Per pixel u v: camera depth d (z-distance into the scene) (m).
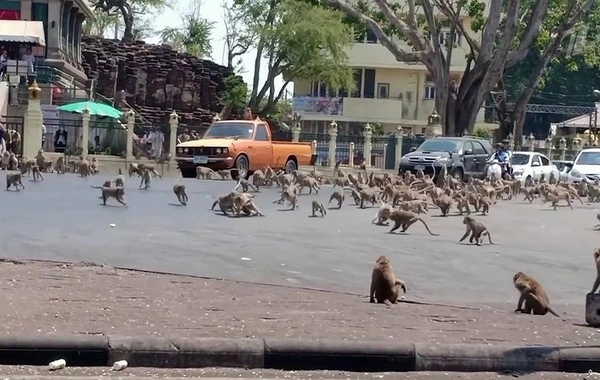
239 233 15.67
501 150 37.28
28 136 36.50
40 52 45.38
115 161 37.78
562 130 69.00
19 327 8.08
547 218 22.00
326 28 56.94
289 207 21.19
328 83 58.88
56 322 8.36
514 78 72.31
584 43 56.66
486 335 8.45
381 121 62.78
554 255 14.70
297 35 56.81
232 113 59.78
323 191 27.59
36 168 28.03
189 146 32.22
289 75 59.72
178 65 58.75
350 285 11.18
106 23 72.00
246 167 32.38
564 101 75.06
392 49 42.97
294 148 35.22
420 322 8.98
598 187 28.69
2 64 42.28
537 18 42.28
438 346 7.75
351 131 62.91
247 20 60.28
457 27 44.28
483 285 11.65
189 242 14.23
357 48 62.69
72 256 12.37
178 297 9.88
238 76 60.72
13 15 47.94
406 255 13.85
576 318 9.56
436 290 11.16
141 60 58.25
